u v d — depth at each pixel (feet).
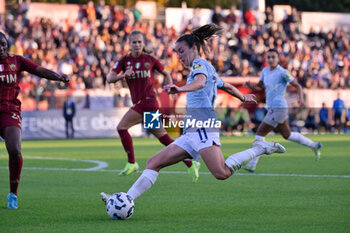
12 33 305.94
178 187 87.86
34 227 56.95
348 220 59.36
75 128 267.80
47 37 310.24
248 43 345.72
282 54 348.38
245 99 66.64
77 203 73.26
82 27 320.91
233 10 359.46
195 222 59.16
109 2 417.69
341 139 224.94
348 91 309.22
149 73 102.89
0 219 61.52
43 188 88.63
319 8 463.42
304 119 295.69
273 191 82.28
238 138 242.78
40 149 190.39
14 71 68.59
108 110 272.92
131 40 101.91
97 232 54.24
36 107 263.49
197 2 453.58
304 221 58.95
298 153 156.04
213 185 89.97
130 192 61.82
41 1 396.98
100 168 122.11
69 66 291.79
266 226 56.49
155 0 433.89
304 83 333.21
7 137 68.23
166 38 334.85
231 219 60.64
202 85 58.49
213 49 325.01
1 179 101.60
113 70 102.78
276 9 372.38
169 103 240.73
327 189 83.71
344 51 376.27
